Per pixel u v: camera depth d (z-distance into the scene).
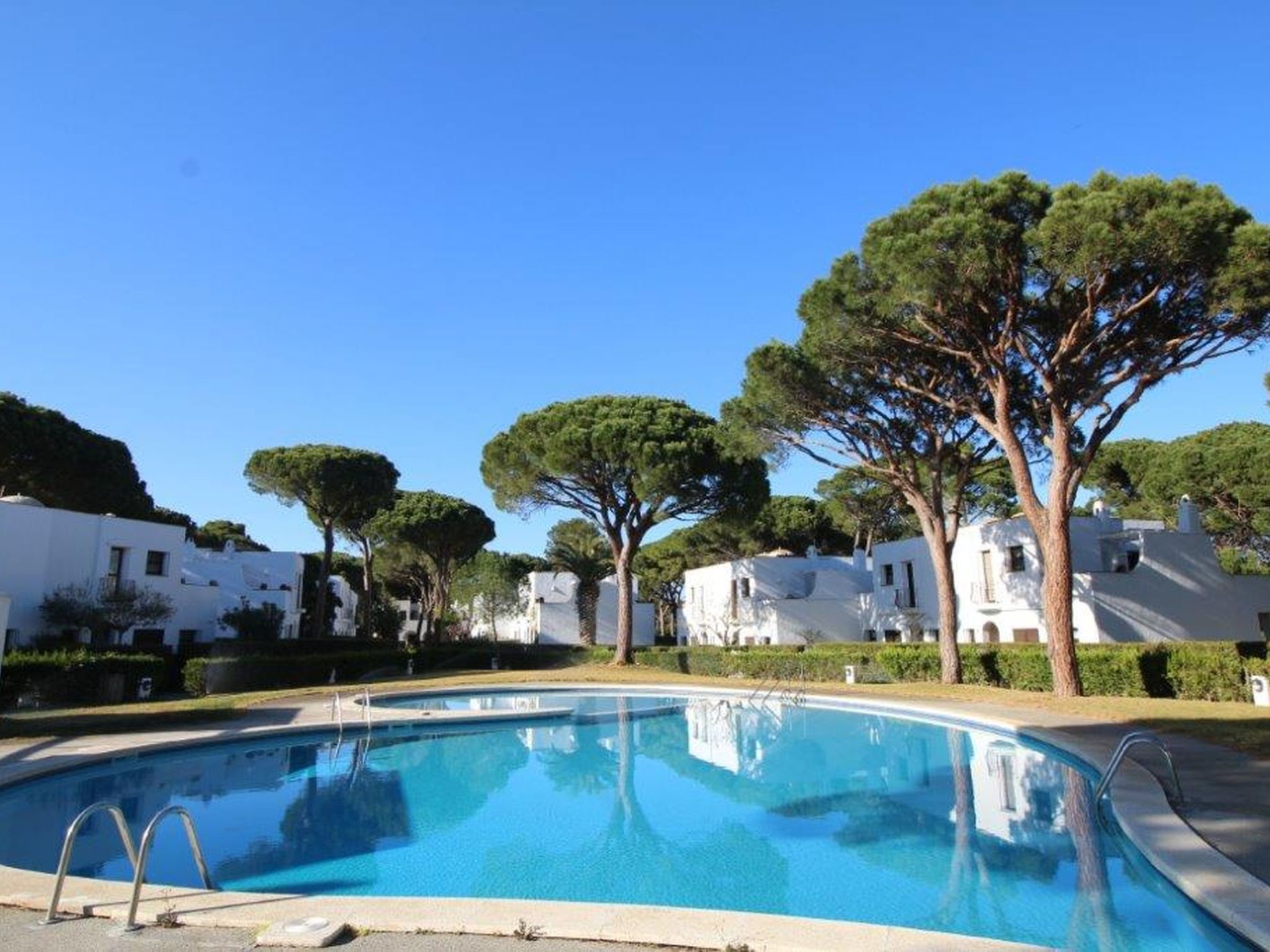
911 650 25.59
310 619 53.47
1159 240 14.70
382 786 12.24
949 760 13.12
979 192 17.20
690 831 9.44
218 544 56.78
